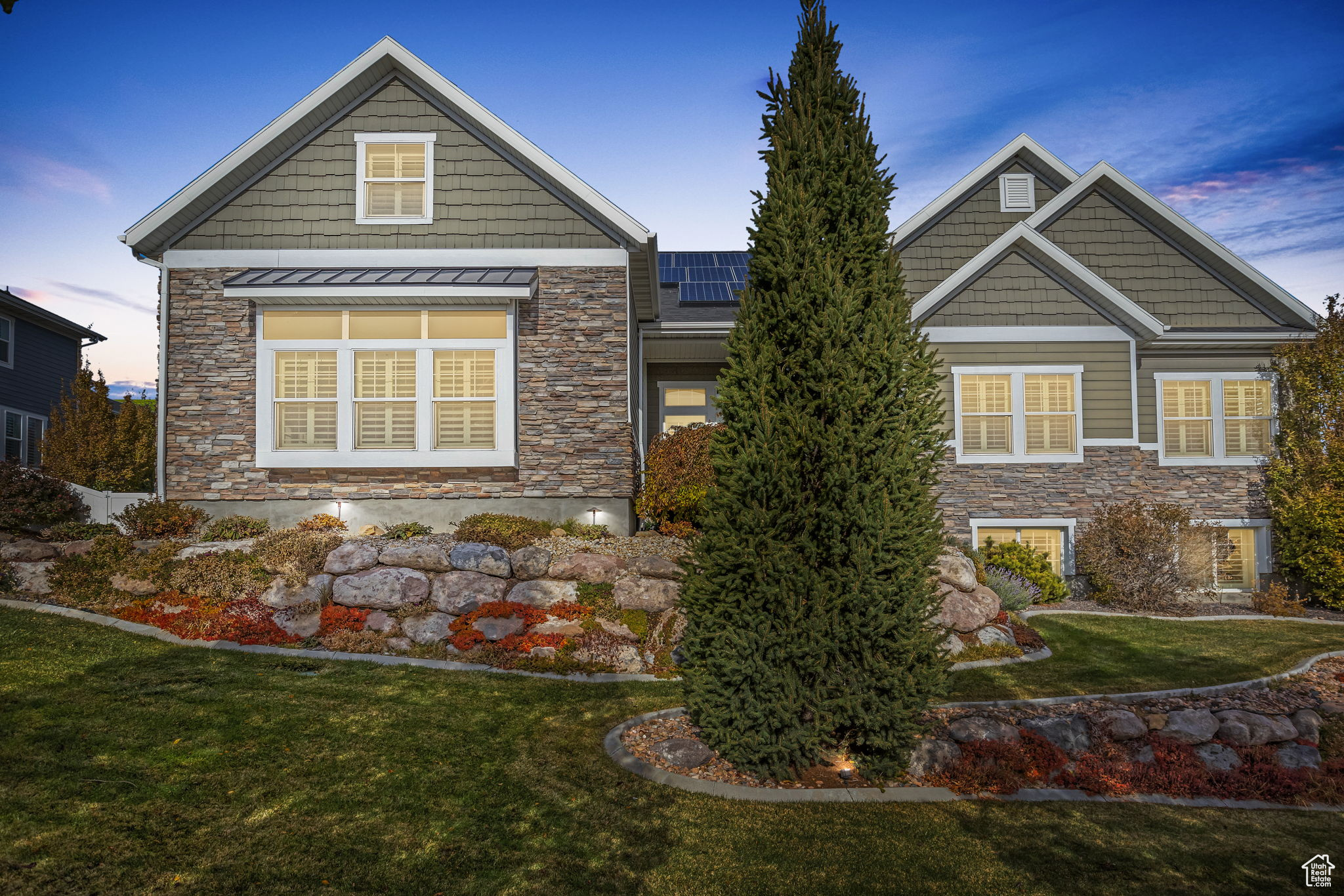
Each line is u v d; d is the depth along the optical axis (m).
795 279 7.17
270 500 13.11
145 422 21.12
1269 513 15.73
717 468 7.29
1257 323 17.39
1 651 8.38
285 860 5.10
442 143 13.70
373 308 13.13
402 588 10.53
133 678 8.05
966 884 5.34
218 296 13.27
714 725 6.99
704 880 5.23
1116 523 14.18
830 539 6.80
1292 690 8.99
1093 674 9.72
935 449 7.18
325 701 7.85
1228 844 6.13
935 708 8.15
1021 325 15.31
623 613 10.75
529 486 13.25
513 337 13.16
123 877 4.75
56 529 12.06
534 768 6.74
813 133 7.42
